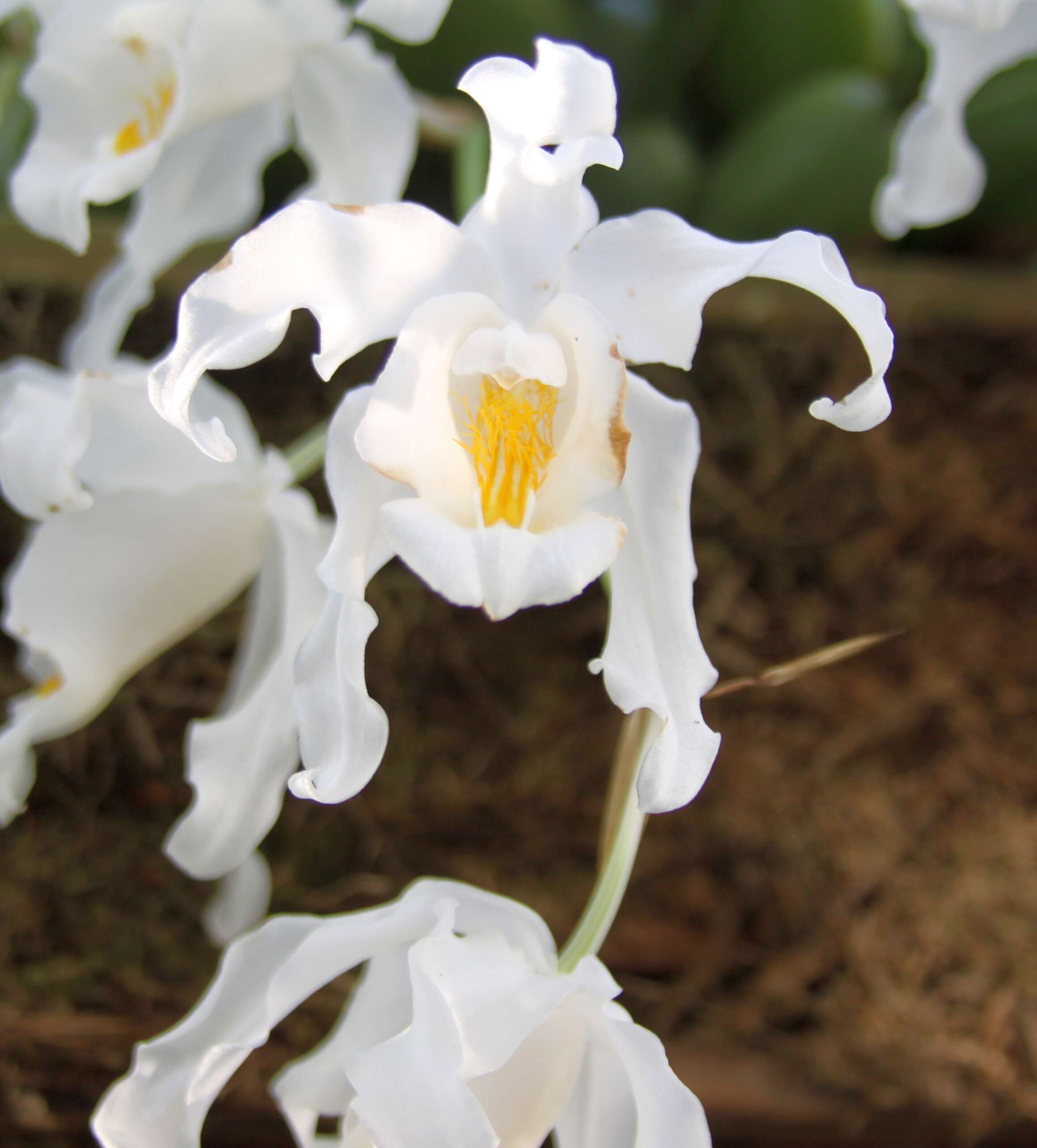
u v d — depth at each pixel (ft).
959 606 0.81
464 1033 0.55
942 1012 0.76
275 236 0.53
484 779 0.79
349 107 0.72
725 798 0.79
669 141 0.84
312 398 0.81
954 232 0.88
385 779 0.79
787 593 0.81
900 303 0.81
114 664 0.70
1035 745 0.80
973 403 0.82
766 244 0.53
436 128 0.76
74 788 0.78
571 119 0.54
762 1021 0.78
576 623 0.80
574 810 0.80
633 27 0.83
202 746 0.65
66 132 0.72
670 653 0.55
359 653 0.54
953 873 0.78
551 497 0.56
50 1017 0.75
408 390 0.55
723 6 0.83
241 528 0.67
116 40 0.70
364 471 0.56
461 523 0.56
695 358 0.81
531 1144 0.58
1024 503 0.81
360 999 0.61
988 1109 0.76
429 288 0.56
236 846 0.65
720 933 0.79
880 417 0.52
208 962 0.77
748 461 0.81
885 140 0.79
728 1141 0.79
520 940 0.59
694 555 0.81
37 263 0.79
